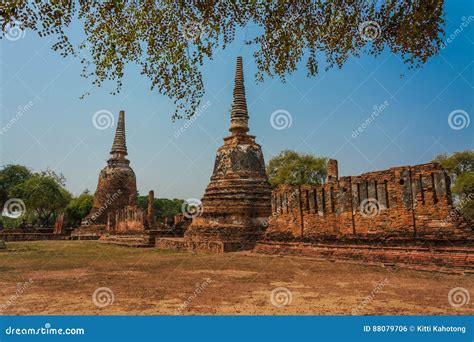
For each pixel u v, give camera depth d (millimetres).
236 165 35719
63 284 13773
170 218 52062
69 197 79688
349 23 11477
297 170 55844
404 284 12859
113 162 63594
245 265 19453
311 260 21016
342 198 21672
